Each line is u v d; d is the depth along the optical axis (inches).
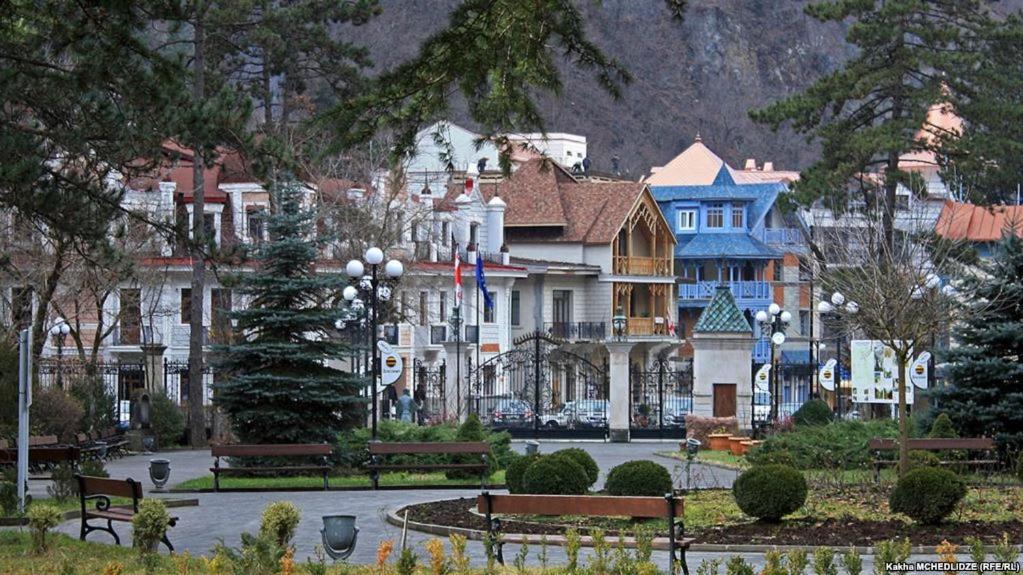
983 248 4170.8
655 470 1387.8
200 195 2709.2
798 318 5428.2
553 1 960.9
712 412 2632.9
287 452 1770.4
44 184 1344.7
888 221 3324.3
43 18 1277.1
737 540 1186.6
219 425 2800.2
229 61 3484.3
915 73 3464.6
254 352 1913.1
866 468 1829.5
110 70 1302.9
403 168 3026.6
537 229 4584.2
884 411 2731.3
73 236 1382.9
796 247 4837.6
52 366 2596.0
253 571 821.9
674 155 6786.4
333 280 1951.3
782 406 3366.1
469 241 4160.9
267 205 3272.6
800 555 818.2
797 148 7204.7
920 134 3838.6
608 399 2876.5
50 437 2032.5
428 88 985.5
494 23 963.3
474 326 3941.9
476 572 971.3
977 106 3287.4
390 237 3107.8
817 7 3415.4
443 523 1318.9
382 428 2009.1
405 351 3649.1
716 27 7199.8
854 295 2397.9
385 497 1658.5
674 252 5383.9
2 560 1039.0
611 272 4539.9
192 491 1744.6
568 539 892.6
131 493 1146.0
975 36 3398.1
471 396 3046.3
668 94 6978.4
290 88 3489.2
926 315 2138.3
